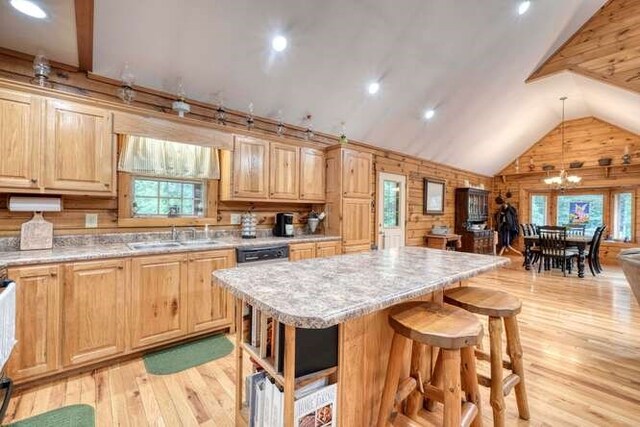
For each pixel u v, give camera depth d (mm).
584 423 1759
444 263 1869
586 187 7145
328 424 1229
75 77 2533
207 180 3344
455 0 3027
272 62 3010
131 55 2533
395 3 2830
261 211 3770
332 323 949
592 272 5617
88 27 2051
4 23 2012
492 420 1785
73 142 2270
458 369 1197
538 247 6090
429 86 4121
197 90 3027
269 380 1293
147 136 2590
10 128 2041
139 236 2896
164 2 2240
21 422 1703
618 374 2279
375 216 5266
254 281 1383
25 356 1943
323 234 4023
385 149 5359
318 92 3559
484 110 5348
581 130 7129
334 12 2711
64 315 2072
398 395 1384
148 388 2043
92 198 2664
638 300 2770
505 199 8484
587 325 3215
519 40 3980
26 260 1927
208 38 2598
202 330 2705
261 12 2521
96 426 1684
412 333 1207
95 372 2215
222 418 1764
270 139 3420
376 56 3322
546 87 5438
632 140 6473
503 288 4699
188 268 2619
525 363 2438
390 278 1458
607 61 4121
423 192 6340
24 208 2230
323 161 3961
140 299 2379
